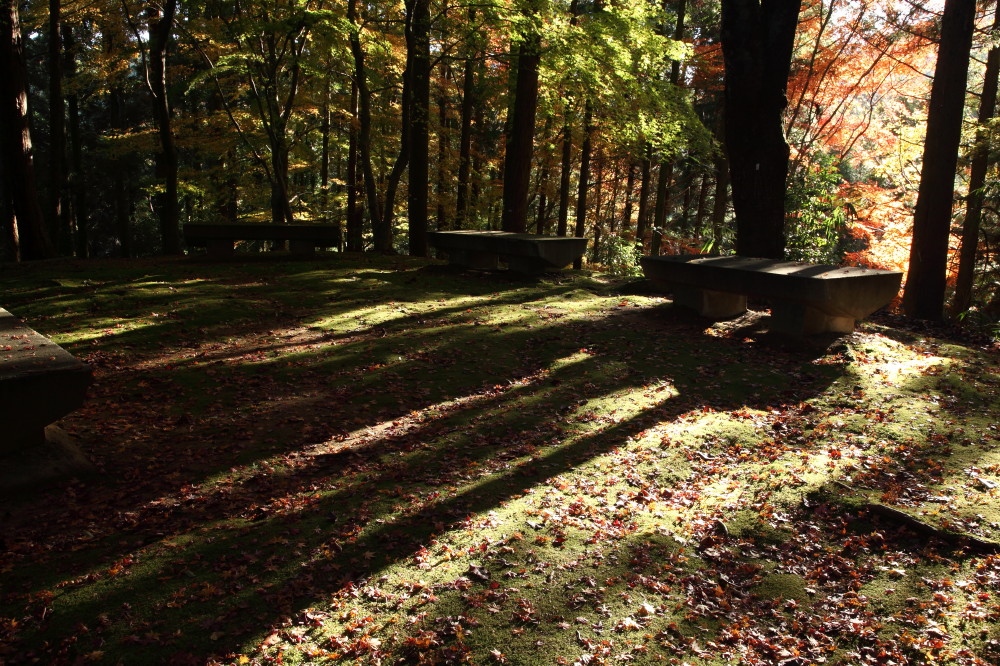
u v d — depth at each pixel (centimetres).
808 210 1068
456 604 312
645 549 354
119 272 1029
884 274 670
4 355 429
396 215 2238
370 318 805
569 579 330
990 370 629
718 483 426
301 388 601
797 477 418
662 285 930
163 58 1406
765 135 847
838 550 349
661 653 282
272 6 1401
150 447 484
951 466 430
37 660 274
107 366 638
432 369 643
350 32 1298
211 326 768
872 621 295
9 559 343
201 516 393
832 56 1622
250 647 284
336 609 310
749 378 604
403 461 463
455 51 1750
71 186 2011
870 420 505
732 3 827
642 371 628
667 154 1534
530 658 278
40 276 992
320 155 2259
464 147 1822
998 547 331
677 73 1878
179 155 2364
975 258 1458
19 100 1252
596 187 2517
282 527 379
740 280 701
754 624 300
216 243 1183
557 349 696
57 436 458
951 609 297
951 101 994
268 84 1477
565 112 1562
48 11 1603
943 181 1012
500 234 1058
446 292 943
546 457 468
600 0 1400
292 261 1172
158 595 316
